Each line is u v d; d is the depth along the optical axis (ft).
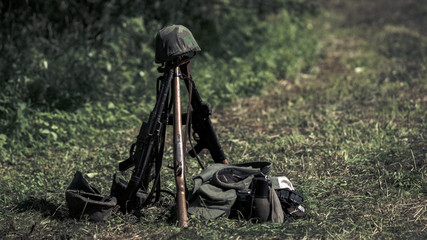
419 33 81.51
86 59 50.62
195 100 28.12
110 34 55.16
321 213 27.48
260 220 25.94
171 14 62.95
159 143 27.55
